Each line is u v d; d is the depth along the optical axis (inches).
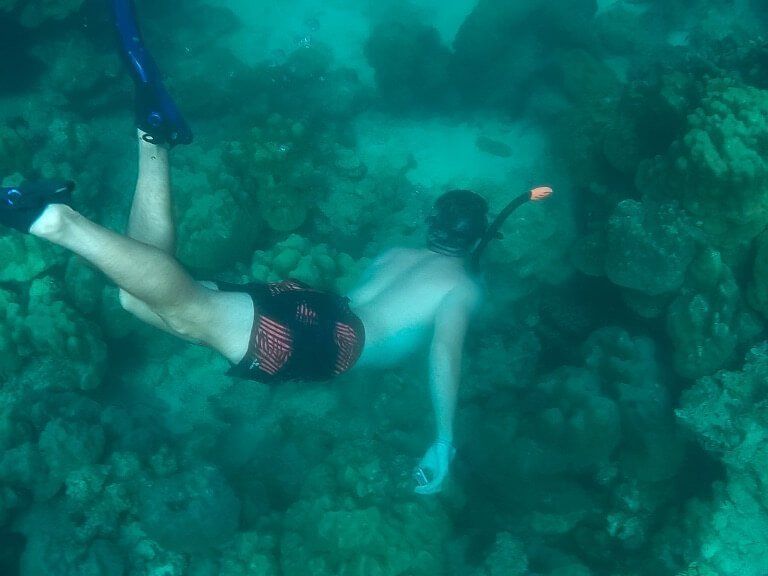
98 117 291.6
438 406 119.1
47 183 76.7
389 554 136.4
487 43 269.0
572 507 150.4
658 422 152.6
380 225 229.3
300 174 219.0
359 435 176.4
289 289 116.5
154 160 107.3
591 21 296.7
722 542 132.4
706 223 160.1
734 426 137.6
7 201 73.1
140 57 100.7
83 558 152.3
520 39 276.5
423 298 128.0
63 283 197.8
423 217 230.1
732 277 158.4
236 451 186.5
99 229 81.3
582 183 220.7
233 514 151.1
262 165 220.8
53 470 164.1
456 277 131.0
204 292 102.3
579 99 245.8
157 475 167.0
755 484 133.5
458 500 155.1
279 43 334.0
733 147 150.1
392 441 168.4
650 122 191.6
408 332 127.9
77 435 166.7
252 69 296.2
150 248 88.7
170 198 109.4
